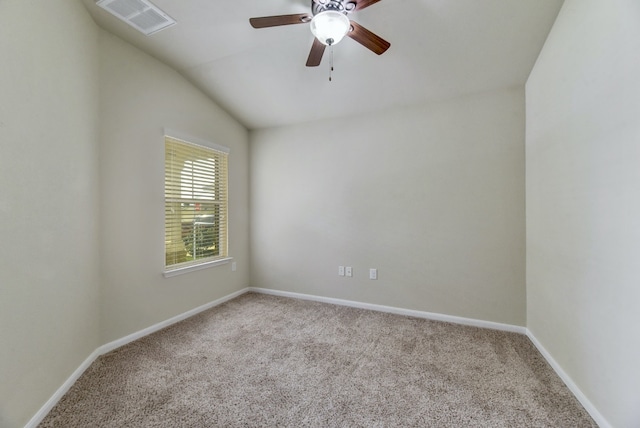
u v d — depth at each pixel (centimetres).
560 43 195
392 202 323
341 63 270
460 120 293
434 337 259
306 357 224
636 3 123
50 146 168
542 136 227
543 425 152
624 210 132
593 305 157
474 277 288
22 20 145
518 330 270
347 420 156
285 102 338
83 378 193
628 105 129
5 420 132
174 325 284
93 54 217
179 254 302
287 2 206
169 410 163
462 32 223
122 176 242
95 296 218
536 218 241
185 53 266
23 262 146
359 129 340
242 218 396
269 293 397
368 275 335
